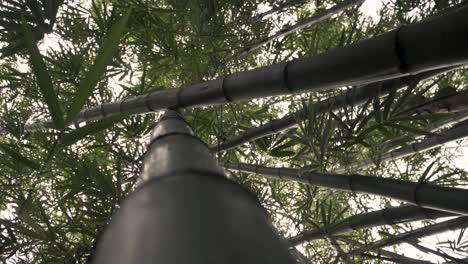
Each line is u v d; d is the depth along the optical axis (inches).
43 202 103.0
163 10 108.3
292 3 130.3
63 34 110.8
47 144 106.1
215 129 140.3
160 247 23.9
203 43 113.9
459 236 103.6
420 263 105.4
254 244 24.8
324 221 109.1
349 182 85.7
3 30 87.3
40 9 82.4
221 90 68.6
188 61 118.0
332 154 99.9
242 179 142.8
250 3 121.5
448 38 43.5
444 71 73.7
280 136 120.0
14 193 103.7
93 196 101.3
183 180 31.0
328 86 58.0
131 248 24.8
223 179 32.5
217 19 110.9
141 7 111.2
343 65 54.1
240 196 30.4
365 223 104.3
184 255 23.0
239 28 122.1
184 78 130.0
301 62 60.2
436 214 94.5
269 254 24.6
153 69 123.5
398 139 92.1
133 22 112.1
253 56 151.7
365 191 82.9
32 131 118.7
